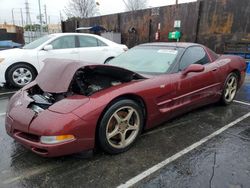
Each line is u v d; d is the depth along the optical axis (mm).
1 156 2883
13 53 6363
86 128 2547
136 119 3066
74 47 7043
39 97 2977
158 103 3268
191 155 2943
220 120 4027
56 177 2512
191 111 4395
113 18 15680
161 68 3648
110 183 2428
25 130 2555
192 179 2490
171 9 11734
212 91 4234
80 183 2426
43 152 2484
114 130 2869
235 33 9312
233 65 4664
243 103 4984
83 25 19047
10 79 6289
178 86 3498
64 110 2535
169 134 3480
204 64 4164
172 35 11352
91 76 3209
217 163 2777
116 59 4266
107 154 2916
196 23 10625
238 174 2572
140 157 2885
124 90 2867
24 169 2639
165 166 2713
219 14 9750
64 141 2445
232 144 3230
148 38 13281
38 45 6699
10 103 3109
